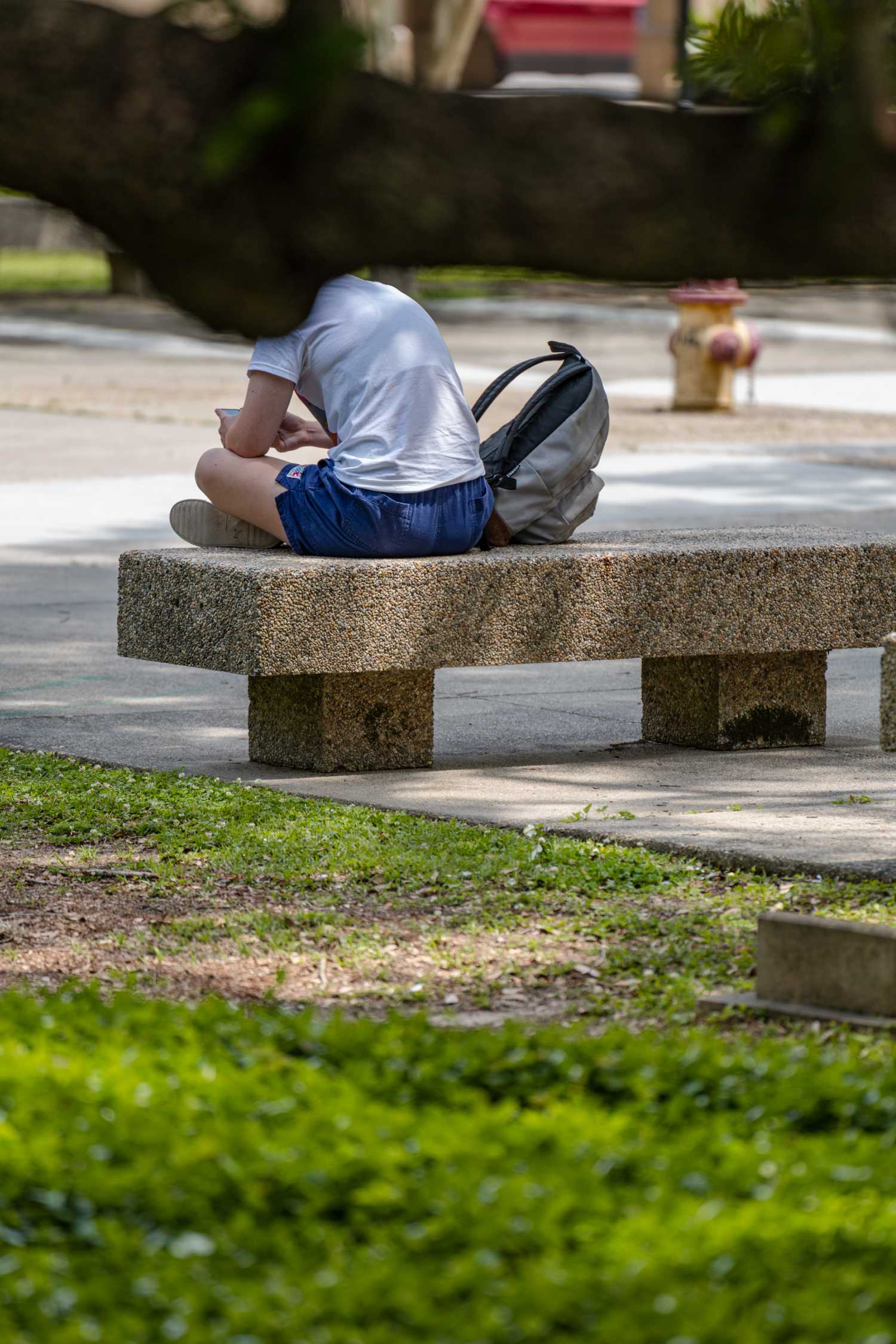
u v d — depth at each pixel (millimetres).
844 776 13969
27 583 22562
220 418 14188
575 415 14281
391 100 4074
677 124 4207
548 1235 5922
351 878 11438
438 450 13492
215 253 4059
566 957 9984
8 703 16812
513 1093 7539
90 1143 6699
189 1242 5984
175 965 9930
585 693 17766
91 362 51719
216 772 14219
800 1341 5281
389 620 13133
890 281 4352
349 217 4078
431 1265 5812
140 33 3891
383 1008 9266
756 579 14234
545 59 60812
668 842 11805
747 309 42781
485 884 11258
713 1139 6852
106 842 12336
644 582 13898
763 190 4203
